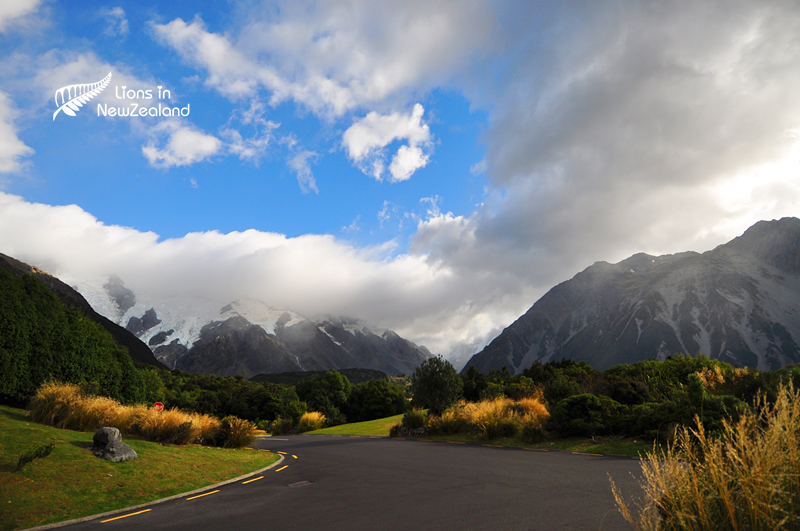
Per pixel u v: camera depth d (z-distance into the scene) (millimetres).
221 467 13180
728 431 3521
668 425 14477
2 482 8922
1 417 13625
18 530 7371
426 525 6719
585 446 16188
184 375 130000
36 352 16875
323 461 15766
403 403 86688
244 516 7965
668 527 3637
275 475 12820
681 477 3605
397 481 11000
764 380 15250
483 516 7078
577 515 6820
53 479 9555
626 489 8578
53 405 14742
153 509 8805
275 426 44875
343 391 86000
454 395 30391
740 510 3225
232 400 85062
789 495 3064
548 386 24625
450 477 11172
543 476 10633
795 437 3188
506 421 21047
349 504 8570
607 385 22953
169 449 14266
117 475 10500
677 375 29219
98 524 7727
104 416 15562
